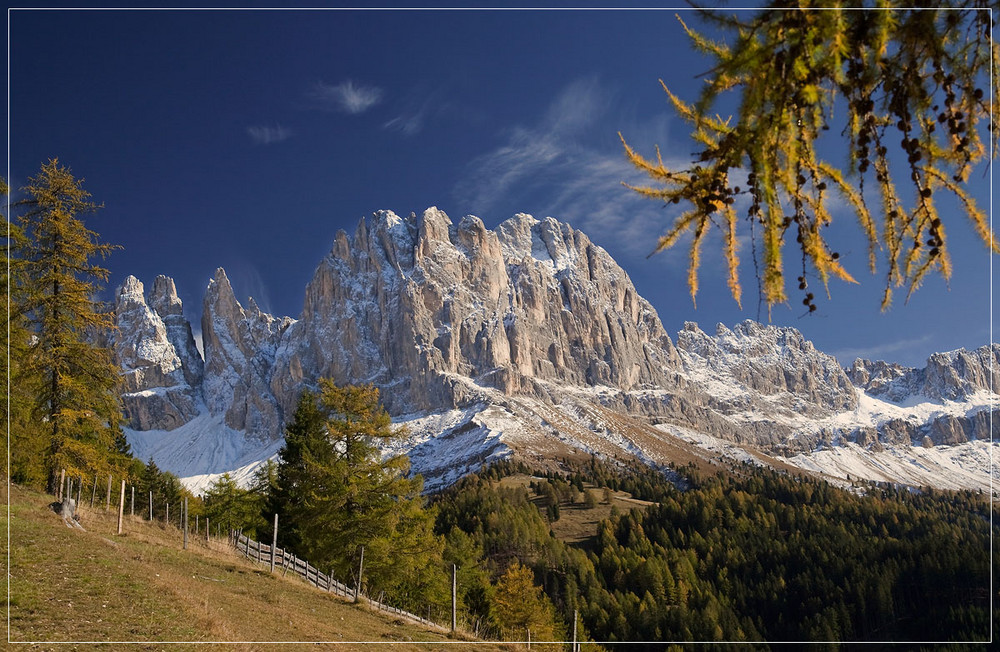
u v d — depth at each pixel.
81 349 34.91
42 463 34.69
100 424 35.81
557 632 66.69
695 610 111.94
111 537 28.62
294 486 45.00
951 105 3.25
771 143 3.32
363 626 26.19
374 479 39.50
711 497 188.00
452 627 29.34
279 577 30.22
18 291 34.12
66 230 34.00
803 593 127.25
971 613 105.81
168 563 26.86
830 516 189.00
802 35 3.20
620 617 107.12
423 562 40.31
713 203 3.50
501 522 138.50
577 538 165.62
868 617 118.44
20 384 33.78
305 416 46.25
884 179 3.39
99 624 17.41
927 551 135.75
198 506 63.41
